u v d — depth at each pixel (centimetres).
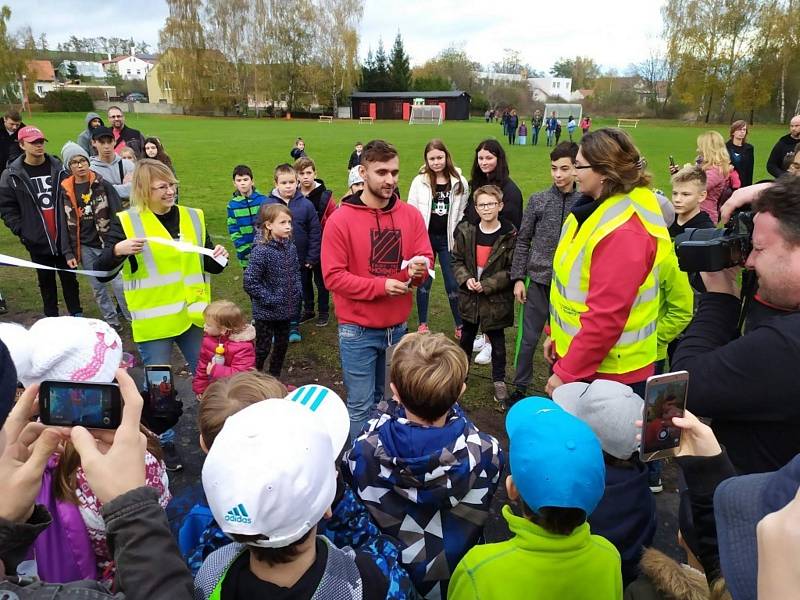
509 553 155
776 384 149
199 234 375
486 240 424
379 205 327
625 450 192
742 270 194
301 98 6550
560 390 228
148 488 112
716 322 184
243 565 128
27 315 588
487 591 152
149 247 348
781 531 76
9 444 123
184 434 383
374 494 184
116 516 106
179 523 288
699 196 391
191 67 6075
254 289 425
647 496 199
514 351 520
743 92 4591
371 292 319
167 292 355
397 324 343
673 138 3328
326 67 6562
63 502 152
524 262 413
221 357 350
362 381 346
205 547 162
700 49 4794
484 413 416
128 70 12825
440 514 183
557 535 153
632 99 6669
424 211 526
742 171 820
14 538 109
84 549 155
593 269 243
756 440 159
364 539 171
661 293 306
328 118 6059
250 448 116
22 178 528
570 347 249
